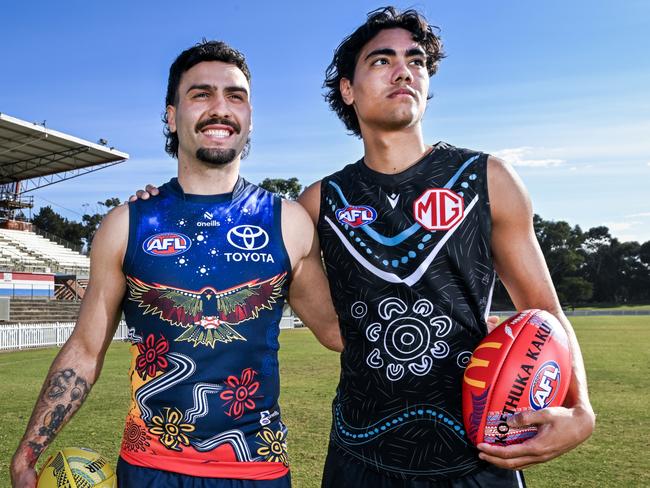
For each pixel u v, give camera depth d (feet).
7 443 17.19
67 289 102.27
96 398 24.90
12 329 54.70
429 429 7.48
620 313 173.27
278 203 8.40
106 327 7.92
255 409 7.61
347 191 8.32
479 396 6.93
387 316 7.69
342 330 8.35
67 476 7.27
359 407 7.82
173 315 7.55
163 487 7.18
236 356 7.56
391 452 7.54
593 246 291.38
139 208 8.02
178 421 7.31
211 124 8.03
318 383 29.81
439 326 7.59
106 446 16.84
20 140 91.61
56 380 7.61
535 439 6.47
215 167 8.10
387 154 8.16
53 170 110.93
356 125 10.11
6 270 87.35
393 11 8.47
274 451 7.60
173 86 8.70
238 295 7.71
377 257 7.84
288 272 8.14
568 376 7.07
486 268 7.82
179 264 7.68
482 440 6.89
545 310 7.76
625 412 21.95
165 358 7.48
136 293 7.72
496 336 7.24
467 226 7.76
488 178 7.90
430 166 8.04
